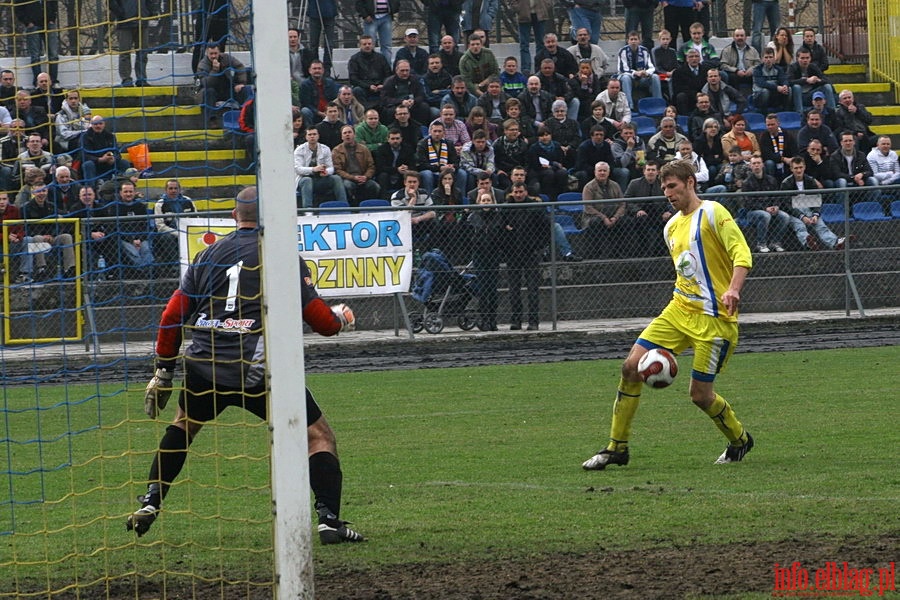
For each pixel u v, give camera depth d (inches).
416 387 1588.3
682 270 977.5
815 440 1106.7
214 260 746.8
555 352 1924.2
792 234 2210.9
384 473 1008.2
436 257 2057.1
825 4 3213.6
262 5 582.6
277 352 582.6
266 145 584.1
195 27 1747.0
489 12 2834.6
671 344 989.8
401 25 3129.9
